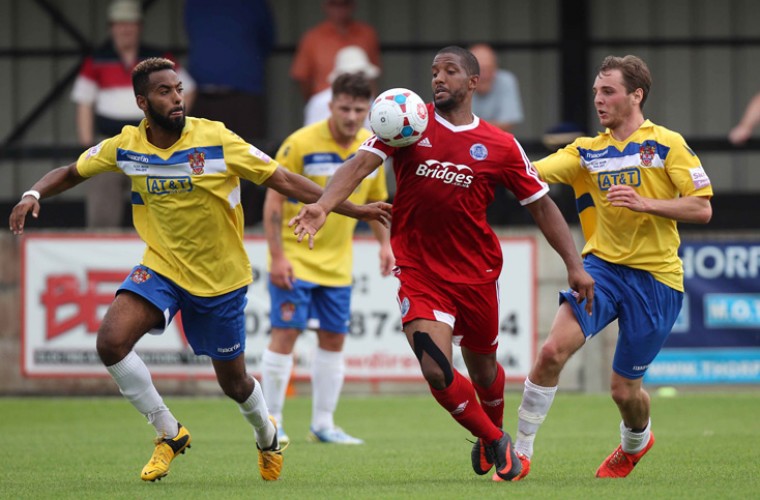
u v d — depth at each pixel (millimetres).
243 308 24453
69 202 56562
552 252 45375
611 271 24734
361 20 58188
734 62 57844
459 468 27297
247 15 51625
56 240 45844
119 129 50219
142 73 23109
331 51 52188
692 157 24359
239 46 51469
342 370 34531
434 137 22859
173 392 45656
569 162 25266
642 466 27062
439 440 34750
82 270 45844
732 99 57906
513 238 45438
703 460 28297
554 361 24000
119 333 23328
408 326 23000
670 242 24719
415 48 58156
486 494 21578
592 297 23438
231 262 24016
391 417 40594
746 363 45406
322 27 52625
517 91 55969
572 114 57188
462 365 44125
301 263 33844
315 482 24422
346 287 34344
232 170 23453
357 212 23625
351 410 42156
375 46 53312
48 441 34688
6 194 58156
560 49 57219
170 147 23516
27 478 25828
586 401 43906
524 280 45375
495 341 24125
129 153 23703
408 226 23281
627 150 24734
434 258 23219
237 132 51656
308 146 33906
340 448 32406
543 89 57938
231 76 51375
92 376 45906
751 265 45281
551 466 27484
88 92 50406
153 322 23891
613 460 25266
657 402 43344
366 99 33500
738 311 45312
